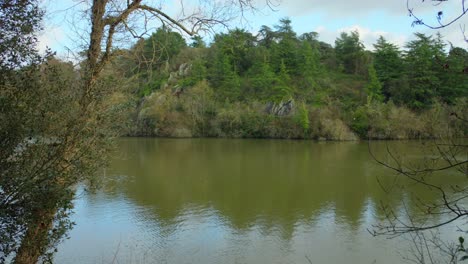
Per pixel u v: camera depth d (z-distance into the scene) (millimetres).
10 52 4648
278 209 21328
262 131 71375
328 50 109625
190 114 74312
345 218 19359
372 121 58500
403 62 71562
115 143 6363
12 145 4535
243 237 16969
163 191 25562
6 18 4648
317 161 39000
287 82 84000
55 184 4945
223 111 73438
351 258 14625
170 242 16234
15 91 4668
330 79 90312
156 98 74875
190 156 43656
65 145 5141
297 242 16391
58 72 5469
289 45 93500
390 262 13711
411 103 55094
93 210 20547
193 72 83125
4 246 5141
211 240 16625
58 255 14570
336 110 72688
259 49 94938
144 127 73312
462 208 4027
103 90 5871
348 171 32594
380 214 19375
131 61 7316
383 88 75938
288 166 36031
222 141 63969
